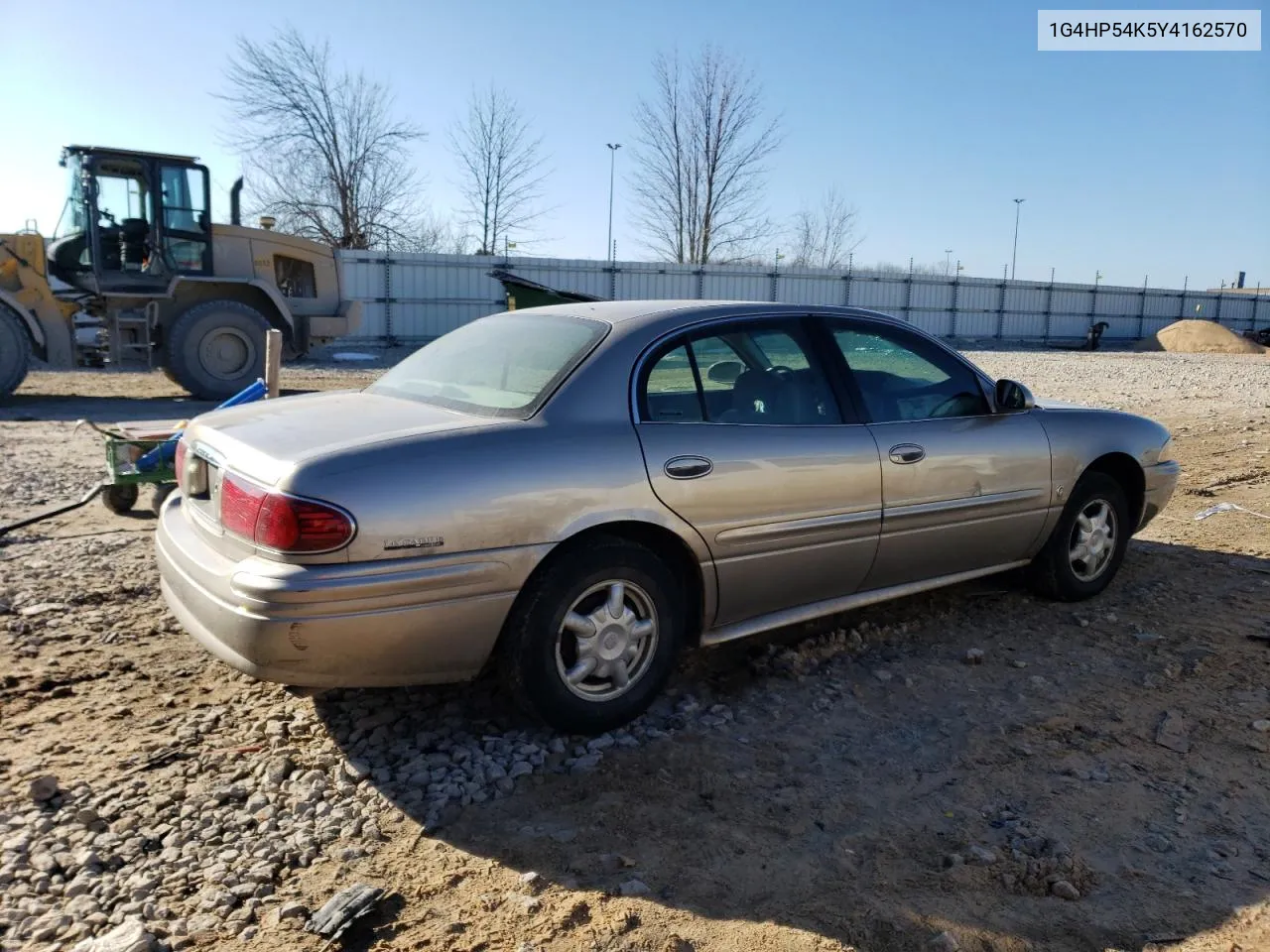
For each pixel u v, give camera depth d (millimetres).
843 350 4312
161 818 2990
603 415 3518
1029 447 4762
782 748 3543
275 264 16094
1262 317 52750
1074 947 2496
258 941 2471
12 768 3250
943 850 2912
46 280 13805
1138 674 4230
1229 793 3250
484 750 3477
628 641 3570
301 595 2938
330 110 34500
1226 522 6992
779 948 2467
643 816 3074
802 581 4055
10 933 2457
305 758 3398
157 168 14297
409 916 2580
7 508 6953
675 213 39719
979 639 4660
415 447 3164
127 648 4301
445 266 28906
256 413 3816
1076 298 44844
